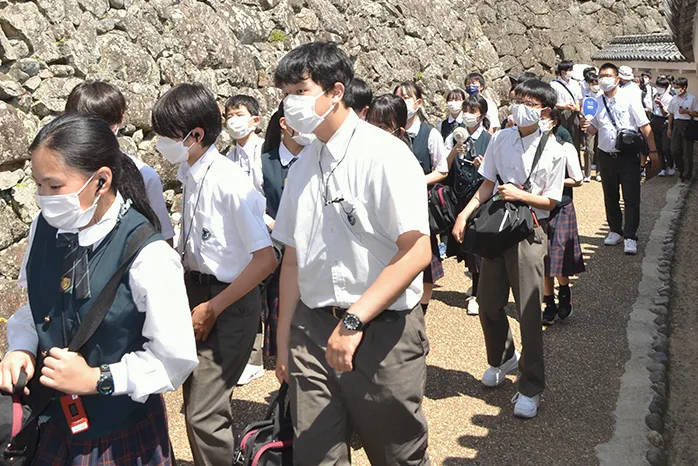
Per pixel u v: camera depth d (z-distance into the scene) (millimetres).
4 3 5887
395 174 2328
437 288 6723
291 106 2373
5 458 2066
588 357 5129
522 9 16328
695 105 11828
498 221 3900
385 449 2562
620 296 6516
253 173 4641
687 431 4250
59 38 6277
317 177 2480
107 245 2035
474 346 5285
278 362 2717
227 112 4809
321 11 10844
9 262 5070
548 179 4102
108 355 2029
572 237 5492
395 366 2453
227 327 2918
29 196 5383
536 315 4047
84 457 2082
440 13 14000
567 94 10836
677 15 6242
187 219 3031
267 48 9422
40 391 2131
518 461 3748
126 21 7191
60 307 2043
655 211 10031
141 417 2164
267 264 2889
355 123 2443
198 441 2910
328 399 2506
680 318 6105
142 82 7086
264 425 2914
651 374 4816
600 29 17453
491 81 14625
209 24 8398
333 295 2473
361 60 11547
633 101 7590
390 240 2422
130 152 6633
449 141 6410
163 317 2008
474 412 4266
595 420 4191
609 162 7902
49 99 5934
